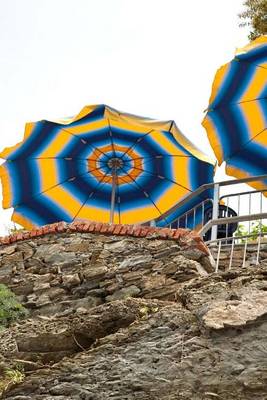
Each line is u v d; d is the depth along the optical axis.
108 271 10.35
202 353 7.62
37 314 10.22
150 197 13.84
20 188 13.79
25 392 7.96
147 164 13.56
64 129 13.23
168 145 13.20
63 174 13.74
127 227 10.73
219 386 7.36
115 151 13.46
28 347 8.77
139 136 13.18
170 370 7.61
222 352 7.56
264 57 11.37
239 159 12.15
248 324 7.69
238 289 8.30
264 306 7.86
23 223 13.81
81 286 10.35
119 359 7.90
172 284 9.84
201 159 12.69
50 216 13.88
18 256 11.09
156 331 8.06
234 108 11.97
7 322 9.84
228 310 7.86
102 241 10.77
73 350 8.66
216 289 8.40
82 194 13.88
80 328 8.70
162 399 7.44
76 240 10.94
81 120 12.98
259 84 11.69
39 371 8.11
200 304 8.23
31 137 13.36
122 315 8.60
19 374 8.44
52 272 10.76
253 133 12.02
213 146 12.06
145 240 10.49
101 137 13.29
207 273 10.06
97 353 8.05
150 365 7.73
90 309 9.09
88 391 7.73
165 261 10.14
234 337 7.66
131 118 12.48
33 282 10.66
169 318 8.15
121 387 7.66
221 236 13.23
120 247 10.59
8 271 10.95
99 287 10.27
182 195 13.67
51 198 13.87
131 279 10.12
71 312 10.09
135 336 8.09
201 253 10.11
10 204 13.76
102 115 12.84
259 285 8.29
